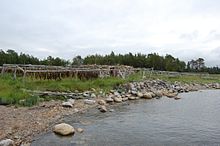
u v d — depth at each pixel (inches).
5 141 417.1
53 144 446.6
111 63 2610.7
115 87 1136.2
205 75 2418.8
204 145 468.1
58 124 524.1
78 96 875.4
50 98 809.5
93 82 1120.8
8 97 718.5
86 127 561.9
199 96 1226.6
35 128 522.6
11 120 553.9
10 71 1157.7
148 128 570.9
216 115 733.3
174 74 2126.0
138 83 1290.6
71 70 1162.6
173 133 537.0
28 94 784.9
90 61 2596.0
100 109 747.4
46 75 1111.0
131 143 467.5
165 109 812.6
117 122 616.7
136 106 854.5
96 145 450.0
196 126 599.2
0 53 2123.5
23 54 2213.3
